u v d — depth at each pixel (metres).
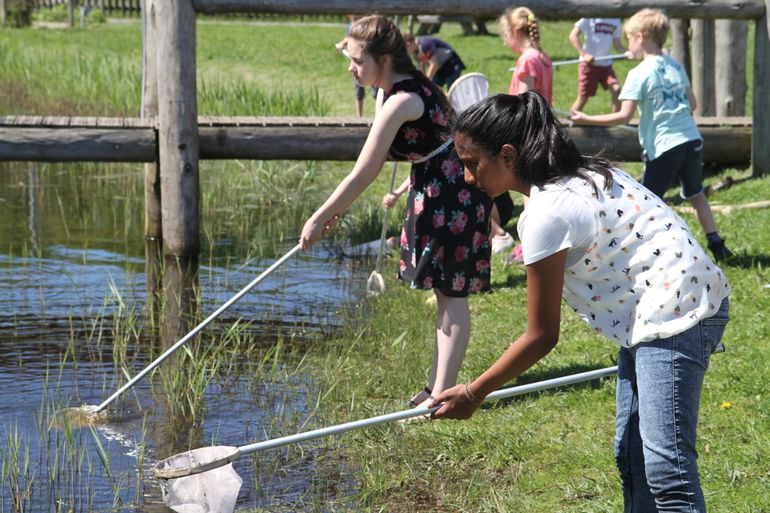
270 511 3.88
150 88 8.48
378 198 9.48
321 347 5.84
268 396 5.09
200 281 7.21
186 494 3.43
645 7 7.87
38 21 30.89
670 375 2.79
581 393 4.70
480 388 2.96
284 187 10.11
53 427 4.71
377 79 4.49
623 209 2.79
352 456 4.36
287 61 18.89
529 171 2.79
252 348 5.83
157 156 7.80
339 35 24.52
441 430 4.49
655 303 2.78
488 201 4.64
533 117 2.79
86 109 13.97
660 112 6.46
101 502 3.99
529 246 2.75
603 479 3.93
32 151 7.61
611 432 4.33
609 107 12.62
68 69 17.17
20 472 4.22
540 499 3.85
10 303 6.62
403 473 4.16
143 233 8.53
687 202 8.05
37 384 5.29
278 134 7.91
